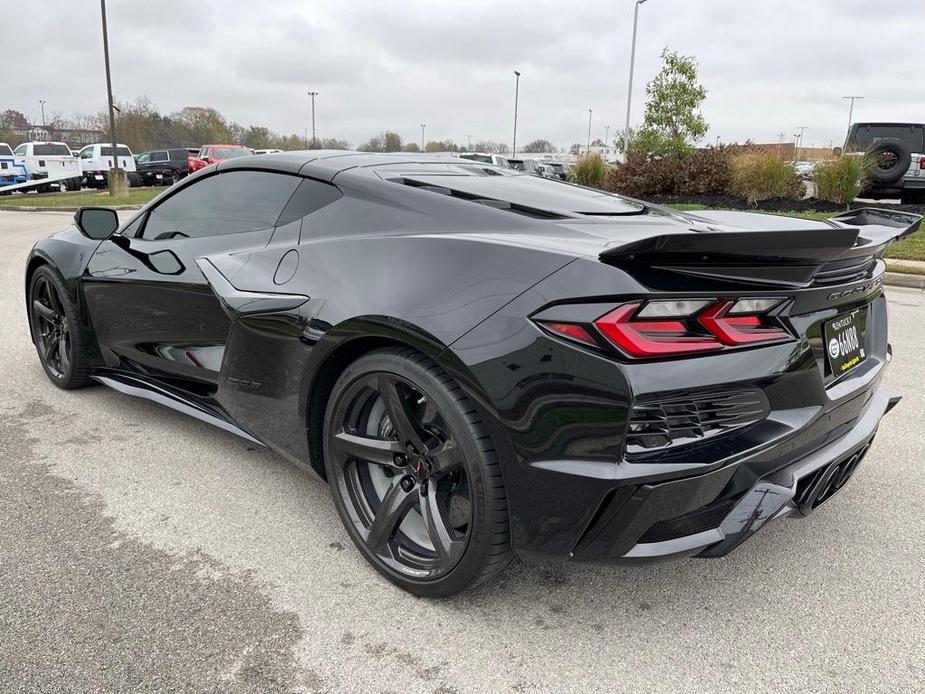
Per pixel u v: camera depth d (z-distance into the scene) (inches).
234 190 115.6
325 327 88.2
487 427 74.1
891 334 229.1
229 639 77.1
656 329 67.8
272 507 106.8
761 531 103.3
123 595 84.1
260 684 70.7
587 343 68.3
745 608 85.2
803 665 75.5
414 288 80.2
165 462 121.3
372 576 89.8
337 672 72.9
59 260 143.4
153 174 1229.7
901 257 394.9
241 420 108.6
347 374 87.0
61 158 1124.5
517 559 94.7
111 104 896.3
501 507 75.7
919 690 72.1
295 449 99.7
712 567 94.0
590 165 749.9
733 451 71.5
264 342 98.7
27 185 1042.1
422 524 89.5
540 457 71.4
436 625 80.7
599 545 72.6
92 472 116.9
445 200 92.6
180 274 115.6
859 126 644.7
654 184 655.1
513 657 75.9
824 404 80.9
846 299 84.3
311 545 96.7
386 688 70.9
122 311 130.5
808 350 77.5
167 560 92.0
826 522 105.8
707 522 73.8
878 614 84.4
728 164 628.7
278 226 105.3
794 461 80.0
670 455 69.4
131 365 135.9
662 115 735.7
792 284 72.8
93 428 135.3
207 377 113.5
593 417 68.7
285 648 76.1
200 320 112.8
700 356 69.6
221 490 111.7
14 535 97.0
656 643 78.7
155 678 70.9
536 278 72.4
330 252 93.0
